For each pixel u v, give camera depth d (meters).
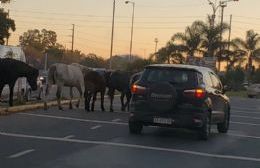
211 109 16.23
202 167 11.34
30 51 86.31
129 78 24.19
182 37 69.88
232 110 31.69
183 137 16.27
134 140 14.84
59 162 11.05
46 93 22.62
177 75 15.62
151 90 15.51
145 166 11.07
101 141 14.34
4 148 12.55
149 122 15.62
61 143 13.70
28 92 26.88
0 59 21.73
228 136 17.66
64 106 25.08
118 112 23.70
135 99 15.79
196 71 15.68
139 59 69.19
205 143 15.29
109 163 11.20
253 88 60.09
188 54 69.56
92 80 23.11
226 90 18.67
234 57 80.31
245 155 13.50
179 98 15.40
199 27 69.31
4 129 15.80
